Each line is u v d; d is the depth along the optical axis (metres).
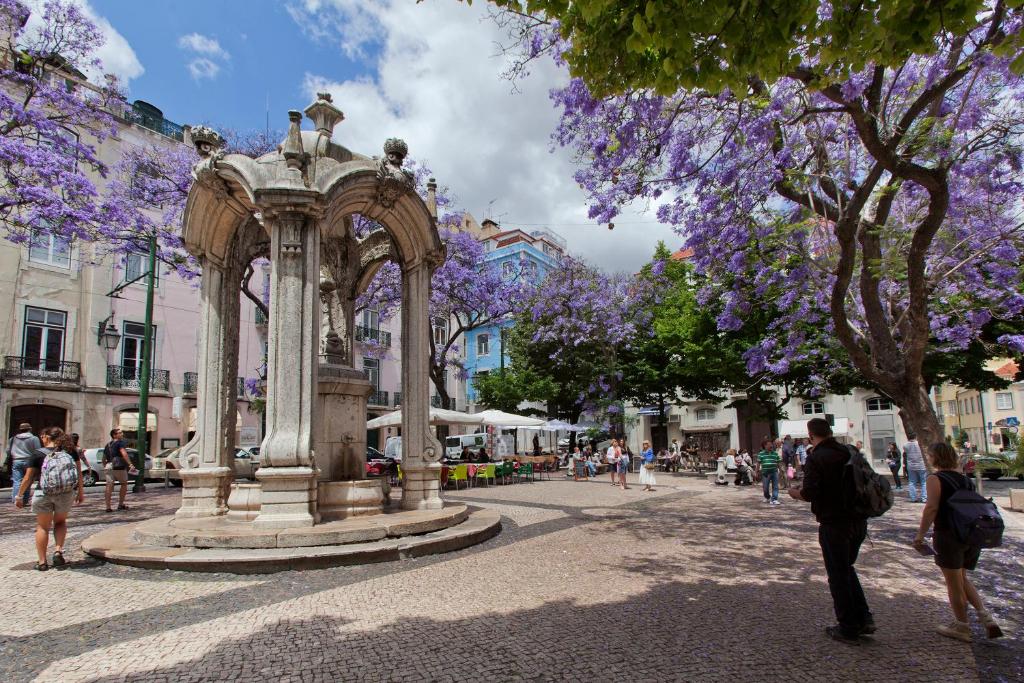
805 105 8.33
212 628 4.16
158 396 26.47
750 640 4.01
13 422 22.64
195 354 28.08
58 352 24.09
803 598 5.09
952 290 10.95
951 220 10.09
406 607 4.68
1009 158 8.74
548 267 30.45
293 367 7.04
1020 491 11.66
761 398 22.45
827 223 11.38
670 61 3.32
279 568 5.81
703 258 11.56
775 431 33.78
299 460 6.86
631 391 26.84
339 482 7.71
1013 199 9.51
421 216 8.66
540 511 11.13
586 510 11.41
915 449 13.05
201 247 8.37
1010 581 5.80
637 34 3.25
